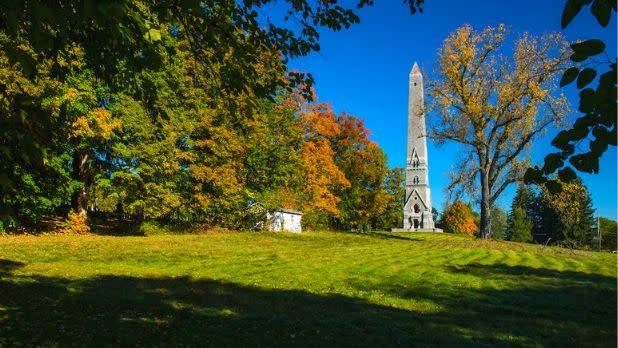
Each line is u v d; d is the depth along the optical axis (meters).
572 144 3.01
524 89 30.88
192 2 4.35
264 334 8.11
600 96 2.65
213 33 5.99
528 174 3.29
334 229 60.66
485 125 33.41
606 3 2.45
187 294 11.48
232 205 36.25
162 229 32.28
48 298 9.91
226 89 6.46
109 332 7.67
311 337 8.09
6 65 13.85
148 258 18.88
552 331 9.38
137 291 11.52
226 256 21.05
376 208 64.75
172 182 30.52
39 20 3.48
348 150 62.19
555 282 16.55
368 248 28.28
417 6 5.80
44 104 21.16
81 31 5.52
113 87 6.58
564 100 29.75
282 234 38.09
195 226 35.19
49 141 4.24
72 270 14.62
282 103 38.56
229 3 6.02
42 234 24.92
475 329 9.36
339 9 6.15
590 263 23.41
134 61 5.96
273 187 41.00
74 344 6.93
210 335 7.85
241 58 6.21
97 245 21.64
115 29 4.25
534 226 94.50
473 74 33.12
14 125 3.77
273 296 12.09
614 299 13.30
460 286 15.06
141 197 29.31
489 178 35.09
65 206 33.19
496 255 25.33
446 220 87.69
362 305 11.55
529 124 30.73
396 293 13.47
